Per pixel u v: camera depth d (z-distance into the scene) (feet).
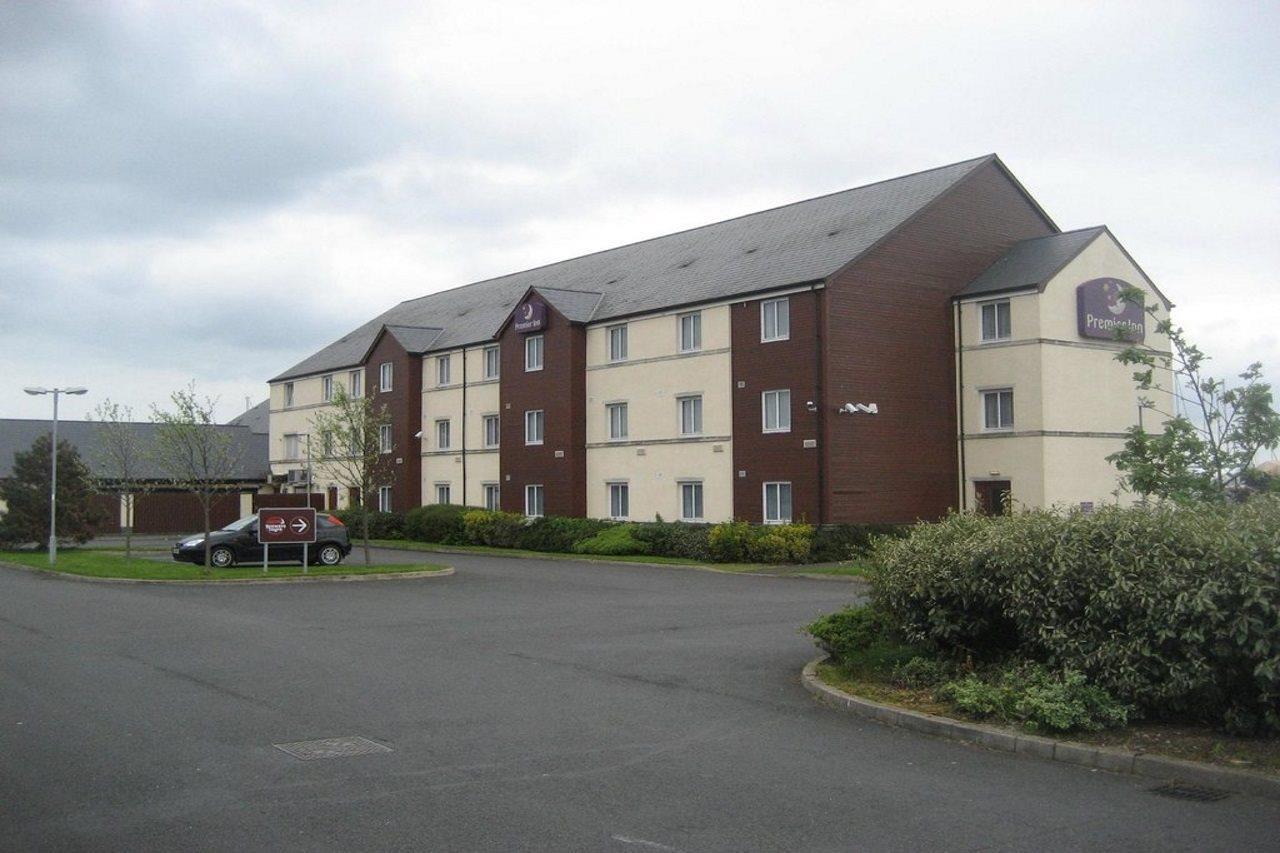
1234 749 26.89
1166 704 29.01
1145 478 39.88
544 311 132.05
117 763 27.12
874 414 104.32
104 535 179.42
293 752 28.30
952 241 111.65
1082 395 106.22
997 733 28.99
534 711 33.65
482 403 146.20
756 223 131.44
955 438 110.32
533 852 20.53
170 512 187.21
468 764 27.07
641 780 25.61
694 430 115.75
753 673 40.60
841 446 102.06
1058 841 21.21
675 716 32.94
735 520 107.86
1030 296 104.32
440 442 156.25
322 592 75.10
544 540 122.52
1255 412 39.65
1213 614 27.14
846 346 103.14
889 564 36.94
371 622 57.21
